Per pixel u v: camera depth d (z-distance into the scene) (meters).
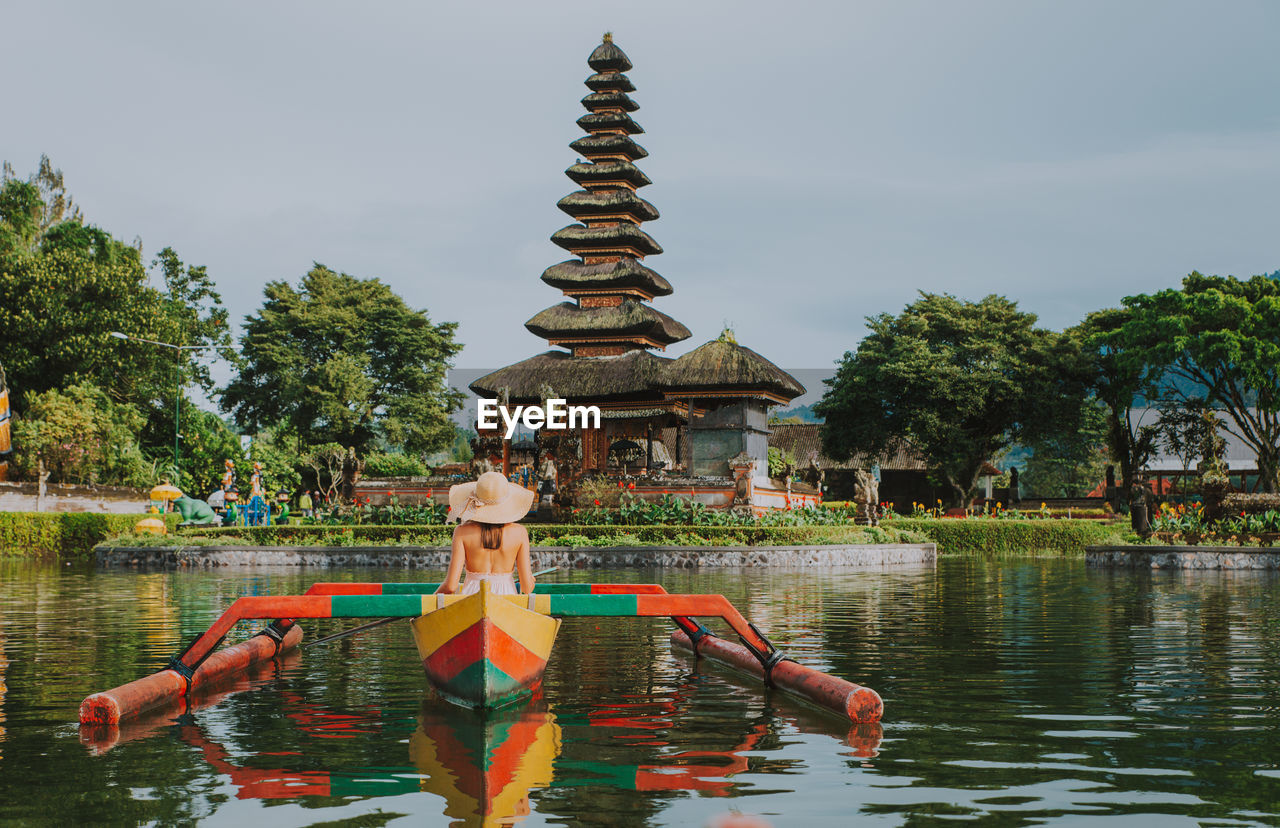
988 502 65.81
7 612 16.59
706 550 31.77
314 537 35.16
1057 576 26.78
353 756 6.86
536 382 48.00
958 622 14.93
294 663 11.16
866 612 16.56
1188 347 50.78
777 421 82.31
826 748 7.02
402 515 39.25
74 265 55.59
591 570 30.16
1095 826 5.27
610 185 54.84
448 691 8.60
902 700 8.73
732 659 10.73
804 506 42.81
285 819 5.48
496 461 45.12
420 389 78.25
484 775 6.35
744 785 6.09
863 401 58.19
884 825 5.31
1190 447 58.41
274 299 78.06
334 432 73.00
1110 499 66.00
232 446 65.44
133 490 49.03
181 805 5.74
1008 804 5.66
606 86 56.22
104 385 58.41
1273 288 52.78
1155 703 8.54
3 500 43.66
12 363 53.56
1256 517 30.80
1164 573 27.92
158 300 61.53
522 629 8.53
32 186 65.50
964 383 55.50
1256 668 10.41
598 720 8.02
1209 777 6.20
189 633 13.55
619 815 5.52
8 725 7.87
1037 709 8.31
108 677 9.99
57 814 5.56
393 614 8.80
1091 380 57.53
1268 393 49.84
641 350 50.12
